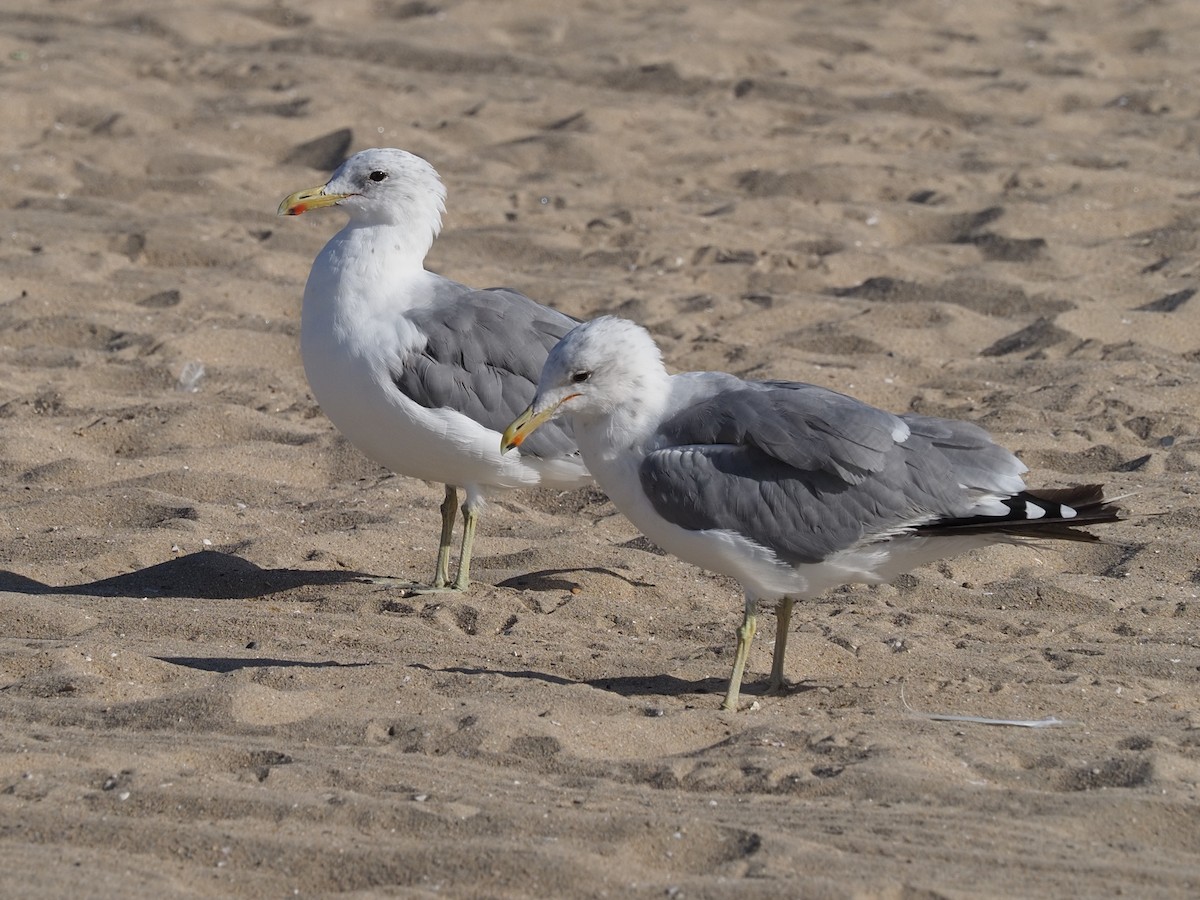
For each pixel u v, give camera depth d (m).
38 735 9.25
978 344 17.95
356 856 7.80
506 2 33.00
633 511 10.27
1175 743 9.17
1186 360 17.34
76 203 22.41
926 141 25.47
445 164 24.22
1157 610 11.52
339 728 9.40
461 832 8.08
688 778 8.77
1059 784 8.72
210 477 14.21
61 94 26.22
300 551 12.82
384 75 28.30
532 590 12.18
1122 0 33.31
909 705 9.94
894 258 20.61
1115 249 20.67
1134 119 26.44
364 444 12.67
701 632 11.41
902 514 9.91
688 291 19.59
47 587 12.16
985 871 7.69
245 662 10.63
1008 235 21.14
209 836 7.98
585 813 8.23
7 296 19.02
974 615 11.51
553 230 21.69
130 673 10.34
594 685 10.45
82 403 16.00
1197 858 7.94
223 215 22.23
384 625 11.41
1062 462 14.46
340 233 12.67
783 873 7.63
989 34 31.20
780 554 9.97
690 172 24.09
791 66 29.02
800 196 23.31
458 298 12.55
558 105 26.98
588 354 9.98
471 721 9.36
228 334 17.95
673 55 29.22
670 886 7.53
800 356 17.20
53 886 7.52
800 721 9.63
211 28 30.80
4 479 14.26
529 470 12.45
